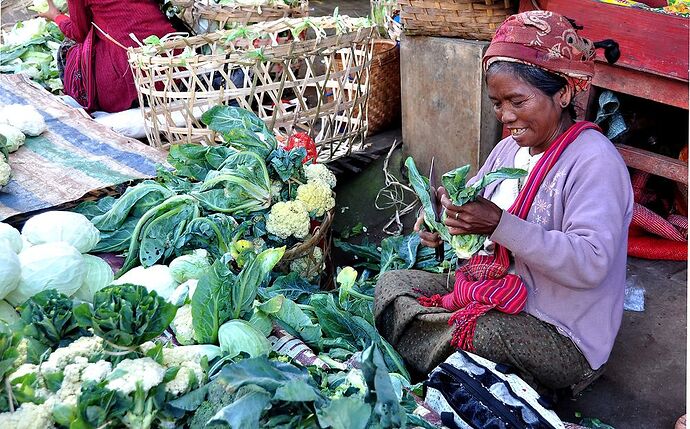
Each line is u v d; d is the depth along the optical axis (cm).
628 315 299
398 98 450
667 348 280
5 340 167
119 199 285
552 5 328
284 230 282
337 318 247
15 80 444
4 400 167
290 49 365
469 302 235
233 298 217
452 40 361
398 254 320
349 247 347
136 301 175
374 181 408
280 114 379
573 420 250
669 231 329
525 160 235
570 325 227
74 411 163
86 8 438
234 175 282
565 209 217
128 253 272
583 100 331
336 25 397
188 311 222
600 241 206
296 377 177
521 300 229
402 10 369
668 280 317
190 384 178
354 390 189
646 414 253
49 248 227
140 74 375
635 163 329
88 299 243
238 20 444
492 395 206
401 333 255
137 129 426
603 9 312
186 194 283
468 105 362
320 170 316
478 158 369
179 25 467
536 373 229
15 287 219
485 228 211
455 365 219
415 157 403
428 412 203
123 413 166
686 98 300
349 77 422
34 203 296
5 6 645
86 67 444
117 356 179
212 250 275
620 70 316
